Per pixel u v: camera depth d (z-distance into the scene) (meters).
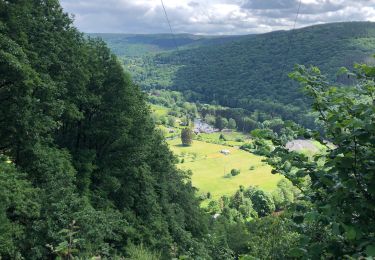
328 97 3.56
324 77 3.79
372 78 3.51
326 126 3.55
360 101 3.40
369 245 2.74
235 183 105.94
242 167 120.44
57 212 20.42
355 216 3.16
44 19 23.12
